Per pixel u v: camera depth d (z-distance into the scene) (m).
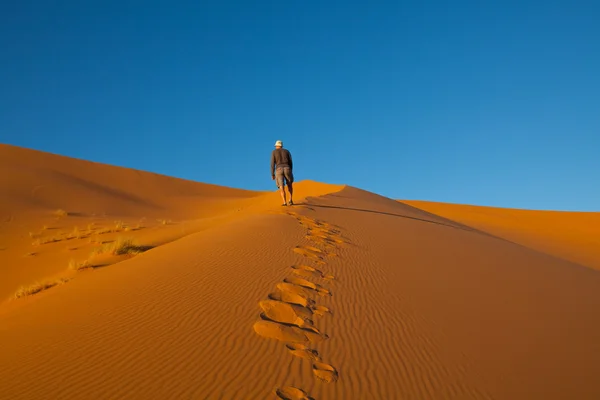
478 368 5.49
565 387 5.28
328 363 5.11
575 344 6.66
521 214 50.53
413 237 13.40
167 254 9.30
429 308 7.33
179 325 5.71
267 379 4.58
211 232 11.71
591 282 11.91
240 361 4.89
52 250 18.08
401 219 17.55
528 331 6.94
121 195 47.62
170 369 4.62
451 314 7.21
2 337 5.61
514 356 5.97
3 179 37.34
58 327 5.75
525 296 8.92
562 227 43.75
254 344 5.30
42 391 4.18
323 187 33.03
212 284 7.25
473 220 45.03
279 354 5.13
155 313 6.09
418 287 8.39
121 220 30.14
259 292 6.98
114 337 5.36
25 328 5.84
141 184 55.97
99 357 4.86
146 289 7.04
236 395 4.23
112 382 4.34
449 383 5.04
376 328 6.25
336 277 8.29
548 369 5.70
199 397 4.14
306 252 9.69
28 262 16.22
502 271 10.84
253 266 8.30
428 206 52.88
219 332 5.54
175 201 53.19
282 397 4.30
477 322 7.02
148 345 5.15
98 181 50.94
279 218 13.27
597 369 5.87
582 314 8.32
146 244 16.86
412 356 5.56
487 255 12.74
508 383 5.21
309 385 4.59
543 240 35.66
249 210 32.81
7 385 4.30
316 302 6.89
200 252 9.20
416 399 4.61
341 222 14.17
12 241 20.83
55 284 11.60
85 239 20.27
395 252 10.99
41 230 23.77
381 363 5.28
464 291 8.55
